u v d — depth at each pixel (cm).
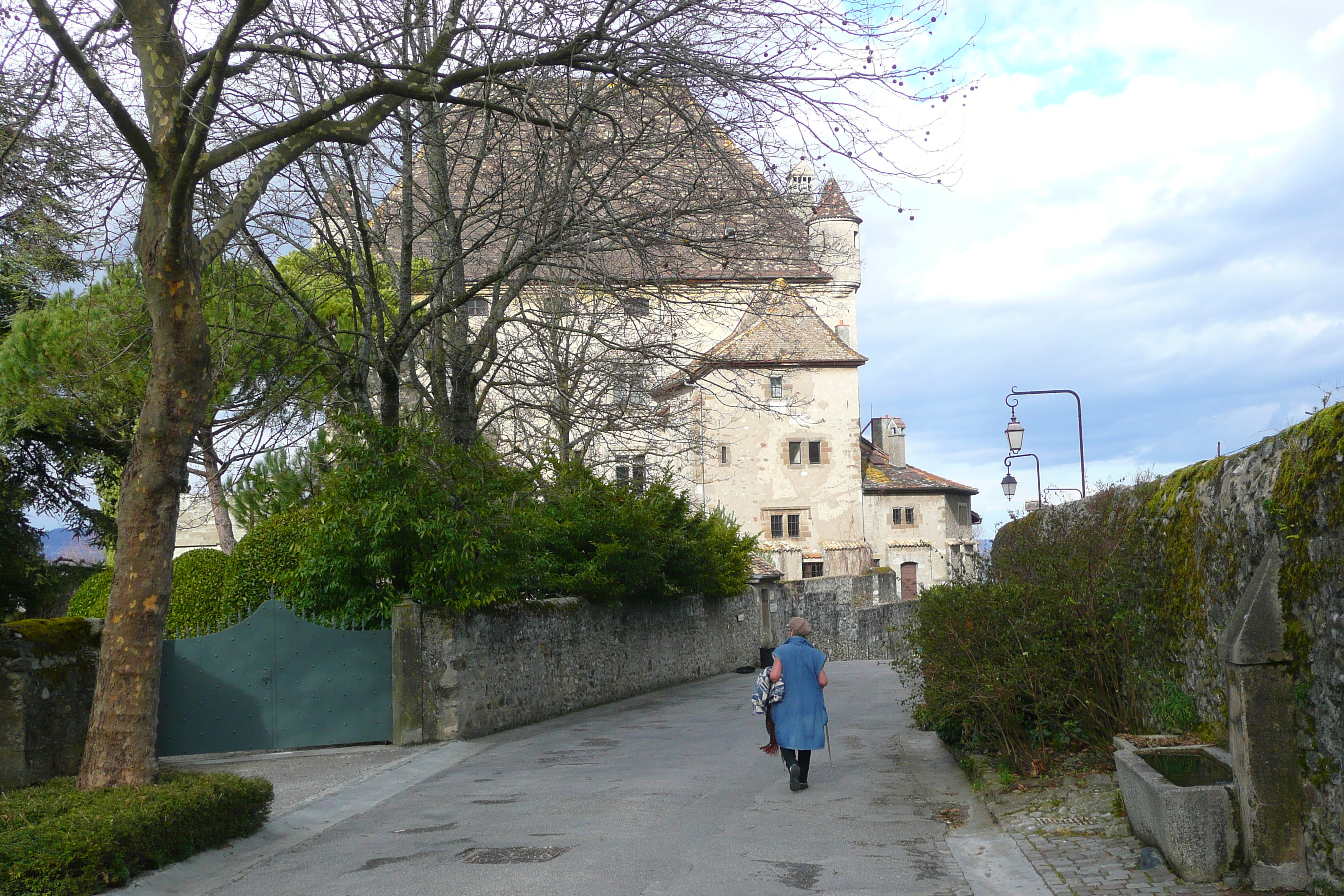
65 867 676
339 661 1478
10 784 983
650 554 2303
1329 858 560
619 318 2069
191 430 902
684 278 1744
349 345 2172
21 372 2202
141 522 877
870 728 1555
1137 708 928
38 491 2858
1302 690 579
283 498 2431
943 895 629
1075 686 985
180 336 896
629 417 2272
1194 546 801
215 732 1420
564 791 1074
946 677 1040
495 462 1789
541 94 1382
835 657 4256
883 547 5356
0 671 992
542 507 2234
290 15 1169
